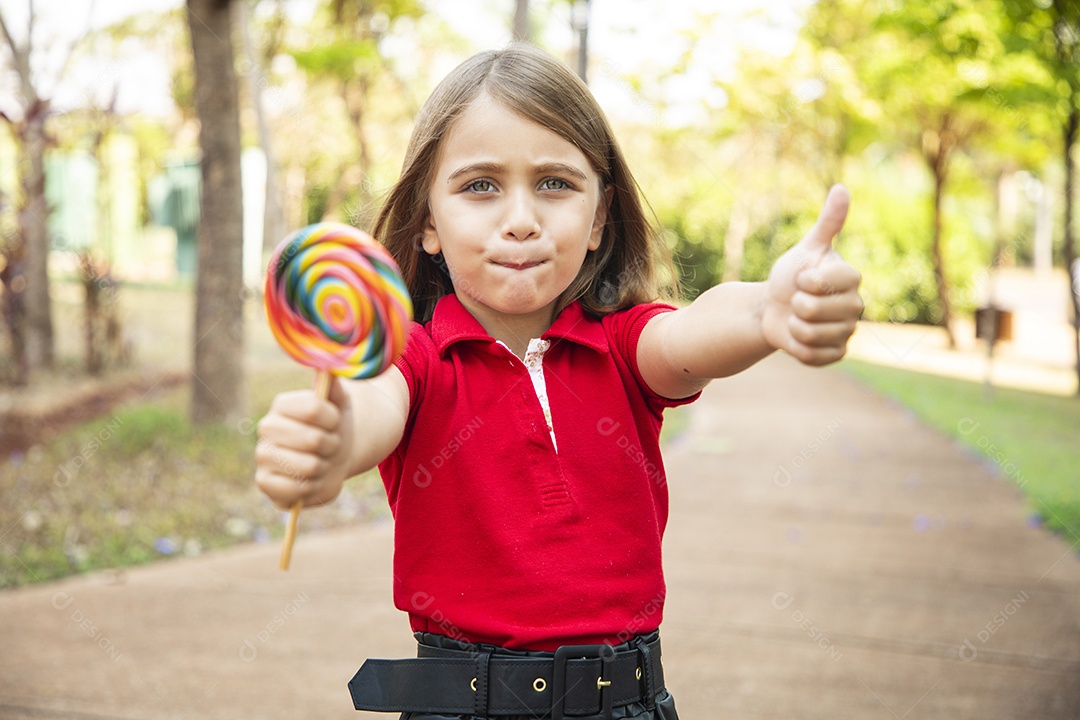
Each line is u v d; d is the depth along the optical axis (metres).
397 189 1.79
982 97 10.75
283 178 16.17
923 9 9.87
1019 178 23.53
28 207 9.41
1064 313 25.67
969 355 19.91
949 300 21.19
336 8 12.89
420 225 1.83
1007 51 8.99
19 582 5.24
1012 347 21.34
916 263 23.02
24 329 9.65
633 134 14.62
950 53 10.05
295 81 14.67
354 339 1.24
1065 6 8.04
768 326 1.28
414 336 1.75
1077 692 3.92
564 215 1.67
